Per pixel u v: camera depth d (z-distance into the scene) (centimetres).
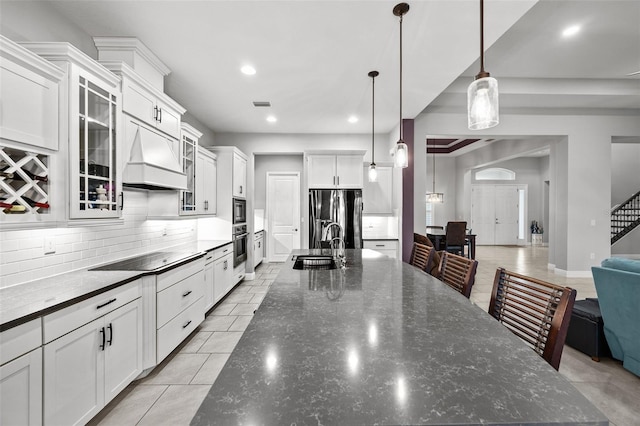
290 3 204
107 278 193
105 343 172
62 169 172
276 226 649
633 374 220
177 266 247
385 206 528
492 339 93
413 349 85
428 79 320
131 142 231
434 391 64
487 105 130
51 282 182
